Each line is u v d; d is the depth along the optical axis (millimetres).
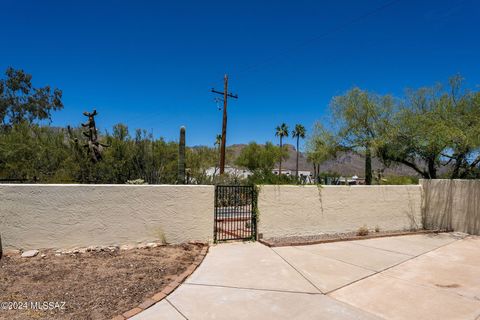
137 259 6297
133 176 13688
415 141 11680
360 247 8125
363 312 4418
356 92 13984
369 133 13930
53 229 6426
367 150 13805
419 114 11852
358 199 9969
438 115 11172
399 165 14023
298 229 8984
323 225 9367
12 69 34562
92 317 4004
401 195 10812
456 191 10641
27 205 6270
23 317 3936
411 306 4648
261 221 8484
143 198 7168
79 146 13117
